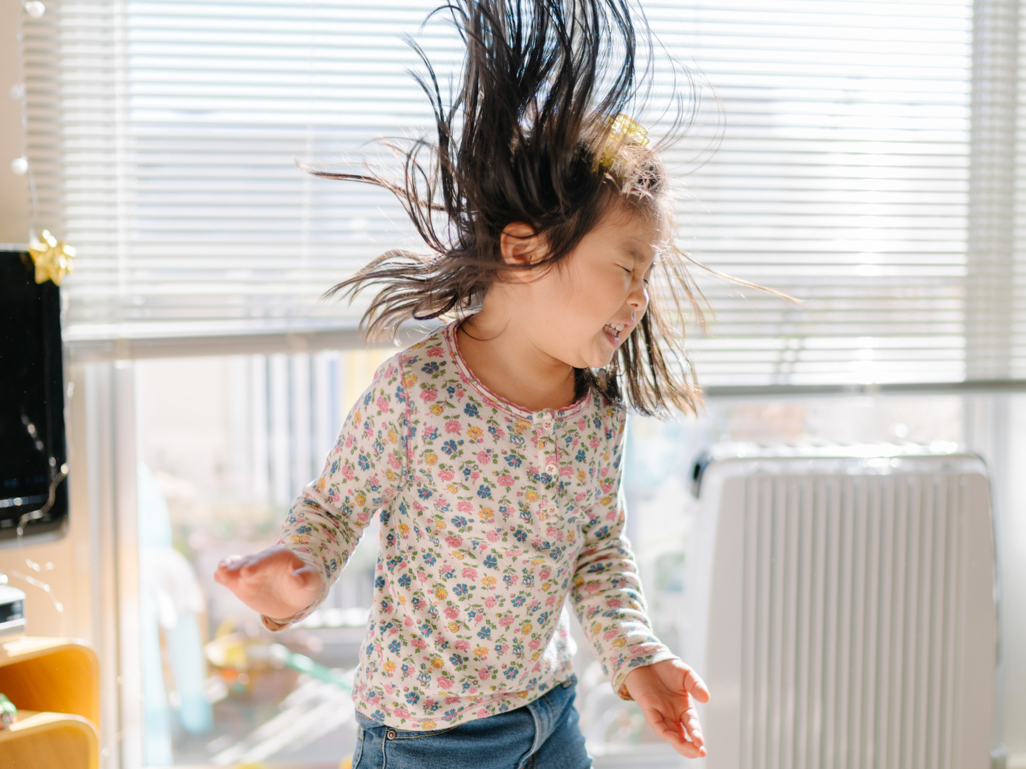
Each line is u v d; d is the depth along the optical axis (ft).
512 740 2.82
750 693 4.65
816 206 5.28
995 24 5.35
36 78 4.57
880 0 5.23
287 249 4.87
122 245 4.69
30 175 4.55
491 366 2.82
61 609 4.63
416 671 2.74
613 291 2.61
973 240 5.39
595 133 2.68
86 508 4.83
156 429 7.78
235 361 7.87
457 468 2.69
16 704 4.01
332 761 5.45
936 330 5.38
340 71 4.76
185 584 6.04
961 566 4.80
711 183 5.14
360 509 2.77
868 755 4.75
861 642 4.74
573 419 2.83
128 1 4.65
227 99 4.72
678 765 5.49
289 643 7.38
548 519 2.76
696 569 4.80
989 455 5.82
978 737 4.80
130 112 4.68
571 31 2.72
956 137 5.32
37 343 4.09
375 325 3.09
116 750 5.05
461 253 2.77
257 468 7.95
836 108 5.20
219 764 5.40
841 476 4.71
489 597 2.75
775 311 5.24
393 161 4.58
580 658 5.73
